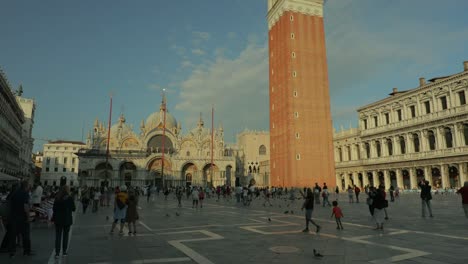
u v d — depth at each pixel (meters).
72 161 144.00
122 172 101.75
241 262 10.66
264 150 133.12
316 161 77.56
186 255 11.86
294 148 76.25
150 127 117.06
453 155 61.12
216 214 28.09
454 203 36.66
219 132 115.56
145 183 99.19
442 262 10.29
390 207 32.00
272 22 90.19
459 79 61.25
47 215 19.97
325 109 80.88
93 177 96.38
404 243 13.41
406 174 75.00
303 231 16.89
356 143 91.31
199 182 106.19
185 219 24.14
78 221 23.80
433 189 65.75
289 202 46.28
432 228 17.34
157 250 12.83
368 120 86.69
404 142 75.12
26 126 98.75
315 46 82.94
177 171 104.56
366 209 31.36
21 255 12.32
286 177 77.50
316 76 81.44
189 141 112.12
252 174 127.12
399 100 76.31
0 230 18.20
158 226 20.25
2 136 57.38
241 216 25.95
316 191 41.50
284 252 12.02
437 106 66.44
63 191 12.13
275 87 86.12
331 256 11.29
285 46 81.00
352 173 92.50
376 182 82.62
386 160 78.75
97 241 15.05
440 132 65.25
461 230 16.48
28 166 101.06
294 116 77.62
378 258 10.92
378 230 17.00
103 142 105.44
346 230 17.22
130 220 17.05
